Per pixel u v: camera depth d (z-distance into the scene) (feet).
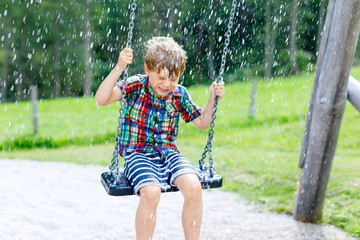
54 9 102.63
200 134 38.63
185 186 9.42
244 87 63.82
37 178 25.12
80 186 23.53
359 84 16.48
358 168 24.95
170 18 110.73
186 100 11.09
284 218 18.43
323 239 16.20
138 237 9.06
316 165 17.19
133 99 10.37
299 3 113.09
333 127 16.63
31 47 104.01
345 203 19.48
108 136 39.42
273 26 112.57
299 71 107.55
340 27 15.55
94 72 104.06
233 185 23.21
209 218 18.47
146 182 9.23
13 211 19.20
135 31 107.65
